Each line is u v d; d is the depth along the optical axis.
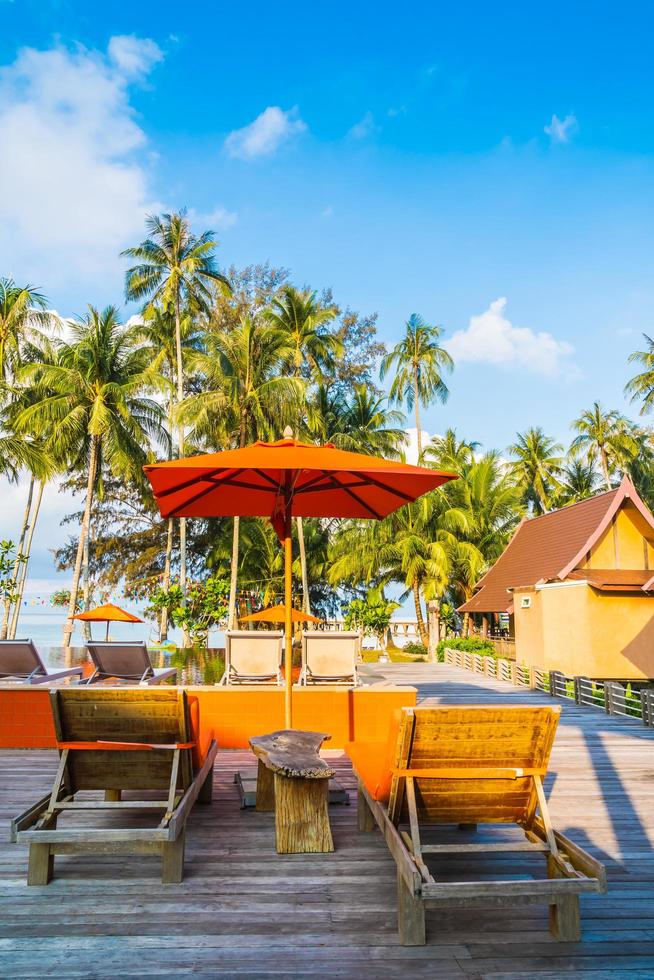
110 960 2.92
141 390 29.14
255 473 5.70
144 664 8.98
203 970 2.85
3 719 7.20
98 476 31.39
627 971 2.88
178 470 4.74
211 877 3.81
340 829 4.66
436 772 3.46
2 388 27.44
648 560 20.19
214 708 7.32
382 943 3.09
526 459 47.69
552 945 3.09
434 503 32.47
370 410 34.84
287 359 32.69
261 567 33.62
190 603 25.03
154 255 31.20
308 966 2.89
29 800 5.28
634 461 47.84
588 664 18.12
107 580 37.12
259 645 9.71
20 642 7.94
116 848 3.71
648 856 4.26
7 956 2.94
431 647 24.00
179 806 3.77
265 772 5.06
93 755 3.98
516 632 23.06
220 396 27.39
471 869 3.98
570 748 7.86
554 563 21.33
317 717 7.41
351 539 32.41
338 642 9.63
